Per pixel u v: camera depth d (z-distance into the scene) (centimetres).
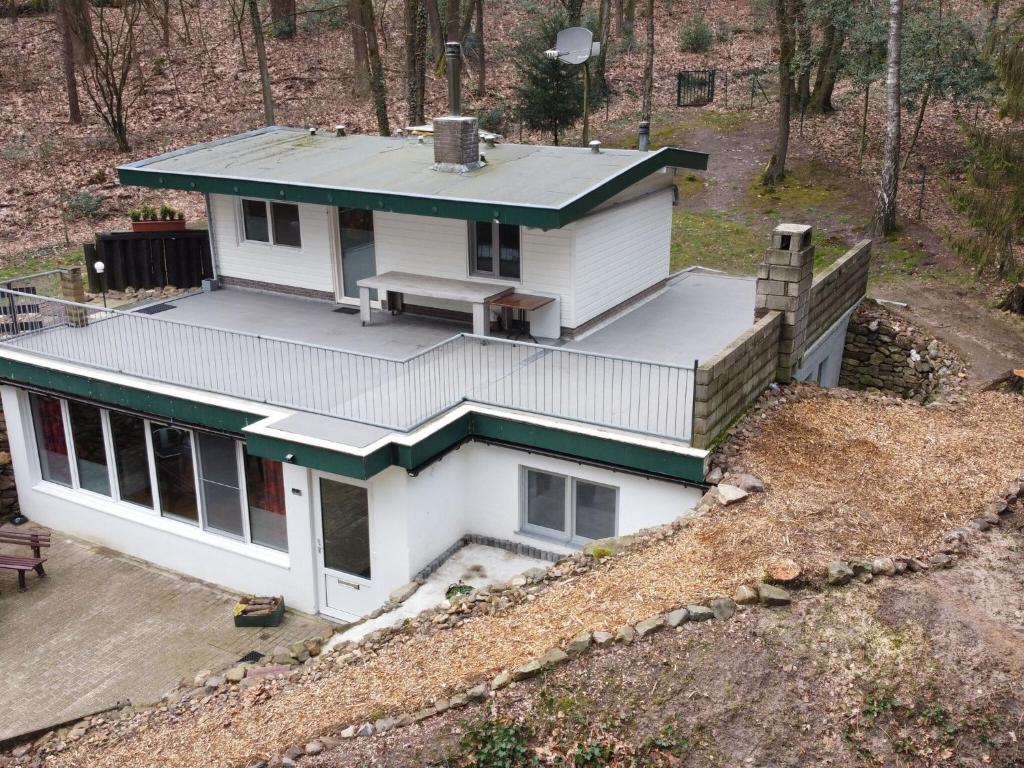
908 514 982
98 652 1152
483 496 1192
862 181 2458
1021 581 881
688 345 1366
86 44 2694
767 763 725
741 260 2073
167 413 1243
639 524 1102
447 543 1178
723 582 877
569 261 1345
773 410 1199
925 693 764
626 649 820
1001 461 1095
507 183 1350
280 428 1091
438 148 1429
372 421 1102
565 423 1094
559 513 1165
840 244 2109
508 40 3619
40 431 1462
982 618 832
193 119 2958
